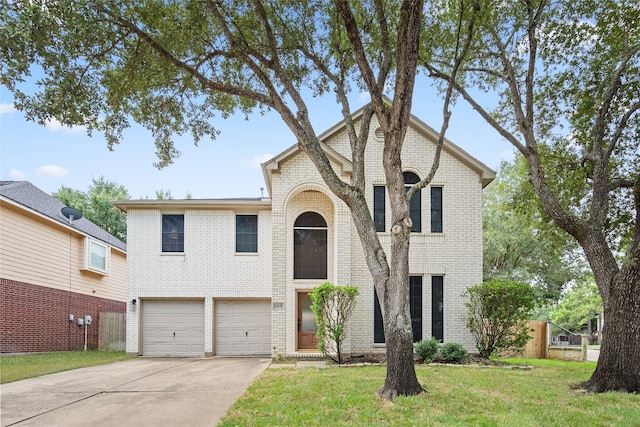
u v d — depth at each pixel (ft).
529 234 74.49
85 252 68.23
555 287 82.58
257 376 35.78
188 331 57.21
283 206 50.44
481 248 51.90
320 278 52.65
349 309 45.34
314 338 52.60
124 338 66.64
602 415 24.00
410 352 27.55
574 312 137.80
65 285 64.08
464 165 53.01
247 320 57.98
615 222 46.06
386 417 22.82
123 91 34.99
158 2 32.45
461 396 27.22
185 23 33.76
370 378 33.12
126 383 33.42
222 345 57.26
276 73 32.73
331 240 53.06
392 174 29.07
